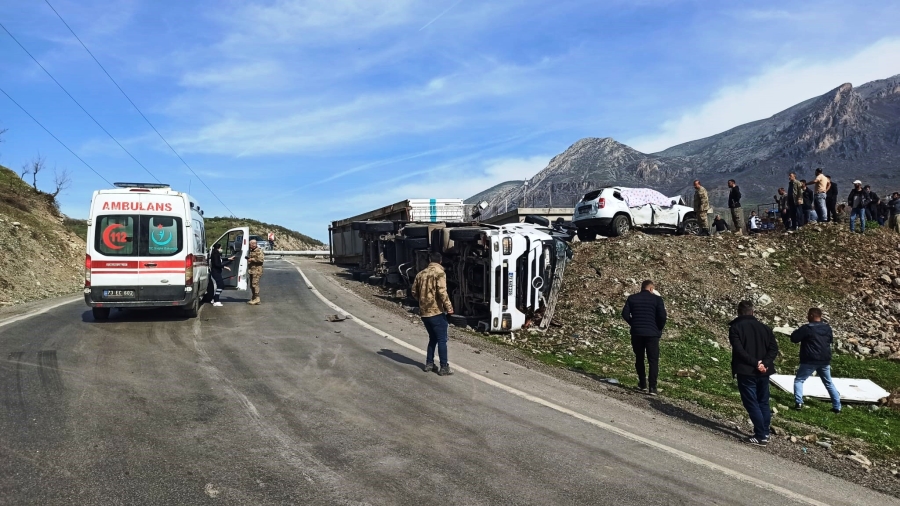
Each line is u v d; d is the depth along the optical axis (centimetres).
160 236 1162
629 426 662
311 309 1446
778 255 1683
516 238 1337
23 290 1712
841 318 1416
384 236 1911
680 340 1296
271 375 789
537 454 544
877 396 1040
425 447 547
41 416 584
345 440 555
